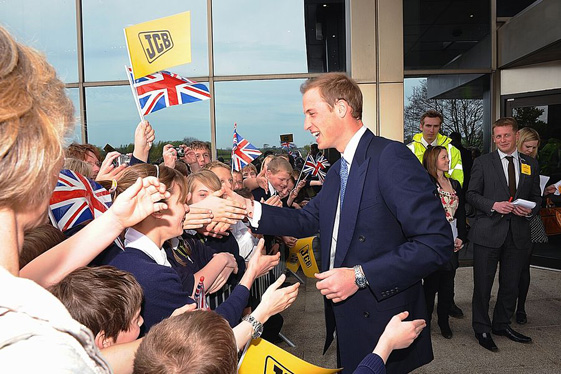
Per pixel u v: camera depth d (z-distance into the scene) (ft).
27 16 20.35
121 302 3.58
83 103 20.74
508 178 11.49
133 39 7.67
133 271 4.52
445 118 20.76
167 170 5.15
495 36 20.22
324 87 5.79
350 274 5.32
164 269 4.64
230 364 2.91
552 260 17.57
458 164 14.62
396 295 5.66
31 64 1.77
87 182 5.49
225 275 6.48
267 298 4.79
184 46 7.81
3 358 1.33
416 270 5.21
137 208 3.15
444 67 20.49
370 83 20.04
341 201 6.13
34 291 1.51
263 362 4.61
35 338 1.42
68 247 3.04
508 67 19.95
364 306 5.68
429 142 14.43
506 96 20.08
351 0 19.81
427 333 5.96
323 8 20.59
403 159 5.46
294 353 11.13
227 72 20.76
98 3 20.48
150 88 7.97
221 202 6.37
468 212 16.87
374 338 5.66
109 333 3.53
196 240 7.10
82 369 1.44
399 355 5.73
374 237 5.56
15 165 1.62
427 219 5.24
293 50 20.72
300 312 14.02
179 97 8.09
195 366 2.74
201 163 14.20
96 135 20.83
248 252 9.18
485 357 10.76
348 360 5.83
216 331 2.95
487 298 11.30
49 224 4.51
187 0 20.54
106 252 4.80
